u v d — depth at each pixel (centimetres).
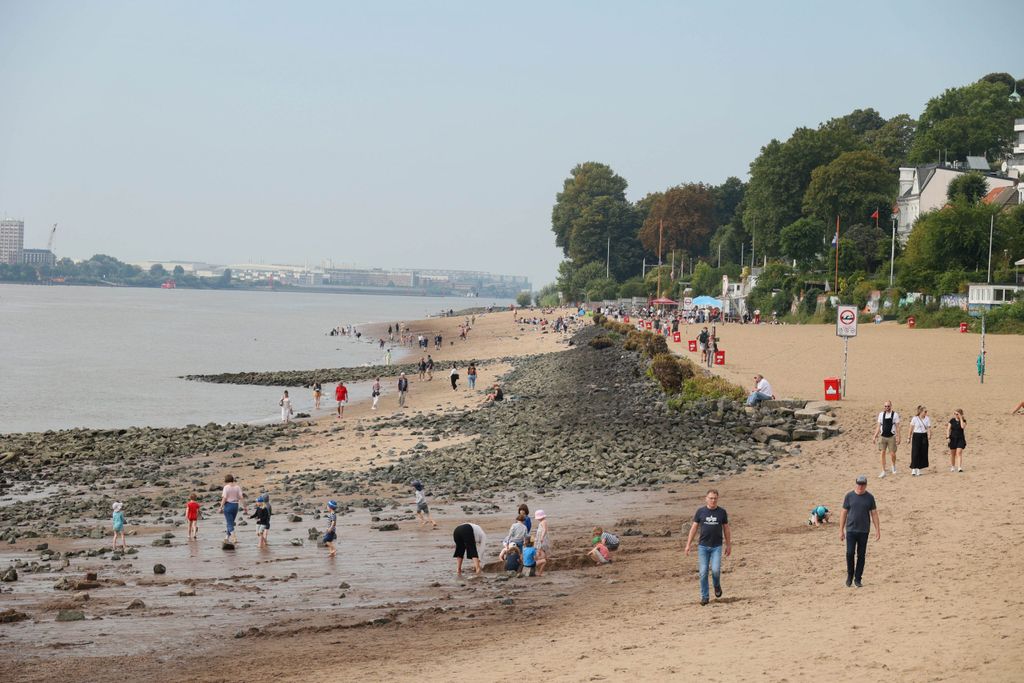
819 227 15562
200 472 4806
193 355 13625
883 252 14488
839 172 15488
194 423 7019
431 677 1794
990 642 1677
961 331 10369
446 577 2727
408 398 8112
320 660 1986
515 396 7344
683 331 12081
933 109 18538
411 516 3584
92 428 6762
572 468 4400
